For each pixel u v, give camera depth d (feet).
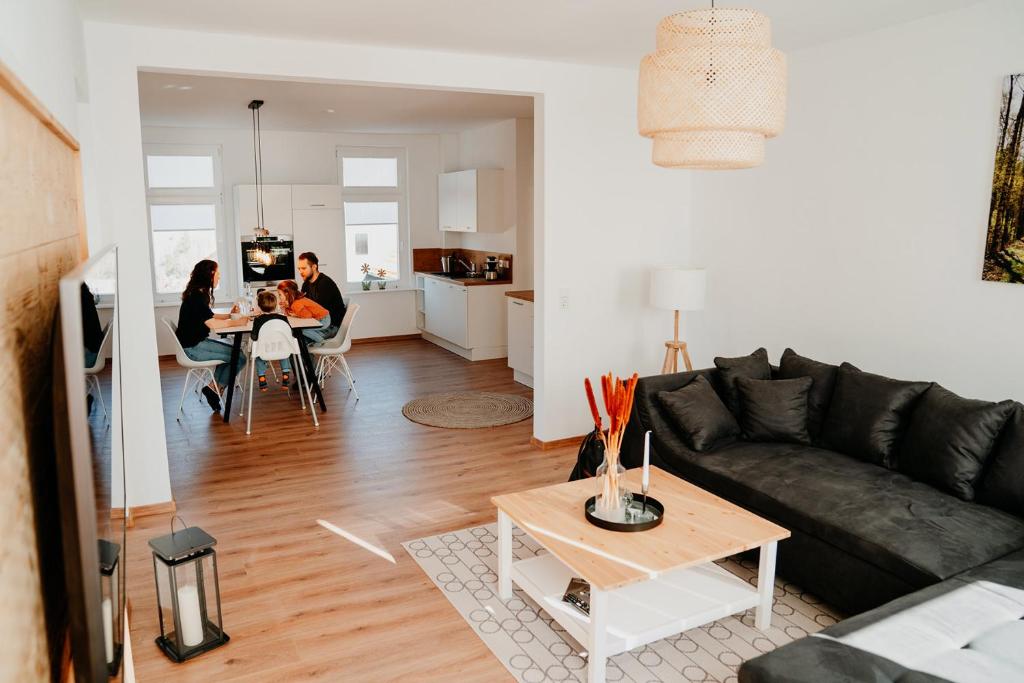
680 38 8.20
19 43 4.04
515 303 24.73
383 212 32.76
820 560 10.42
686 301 16.40
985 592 8.22
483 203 27.76
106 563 4.33
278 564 12.07
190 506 14.52
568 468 16.66
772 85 8.19
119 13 12.05
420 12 12.19
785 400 13.37
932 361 13.47
